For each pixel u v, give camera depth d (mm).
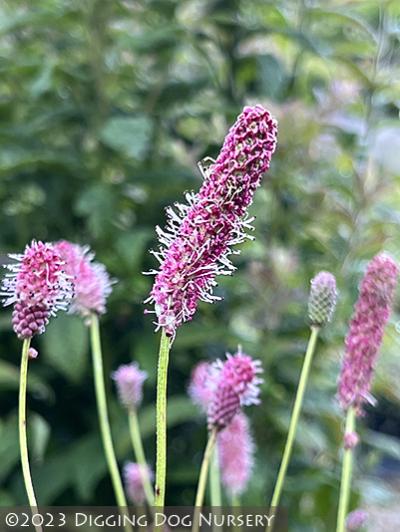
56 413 564
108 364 547
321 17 585
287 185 556
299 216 565
